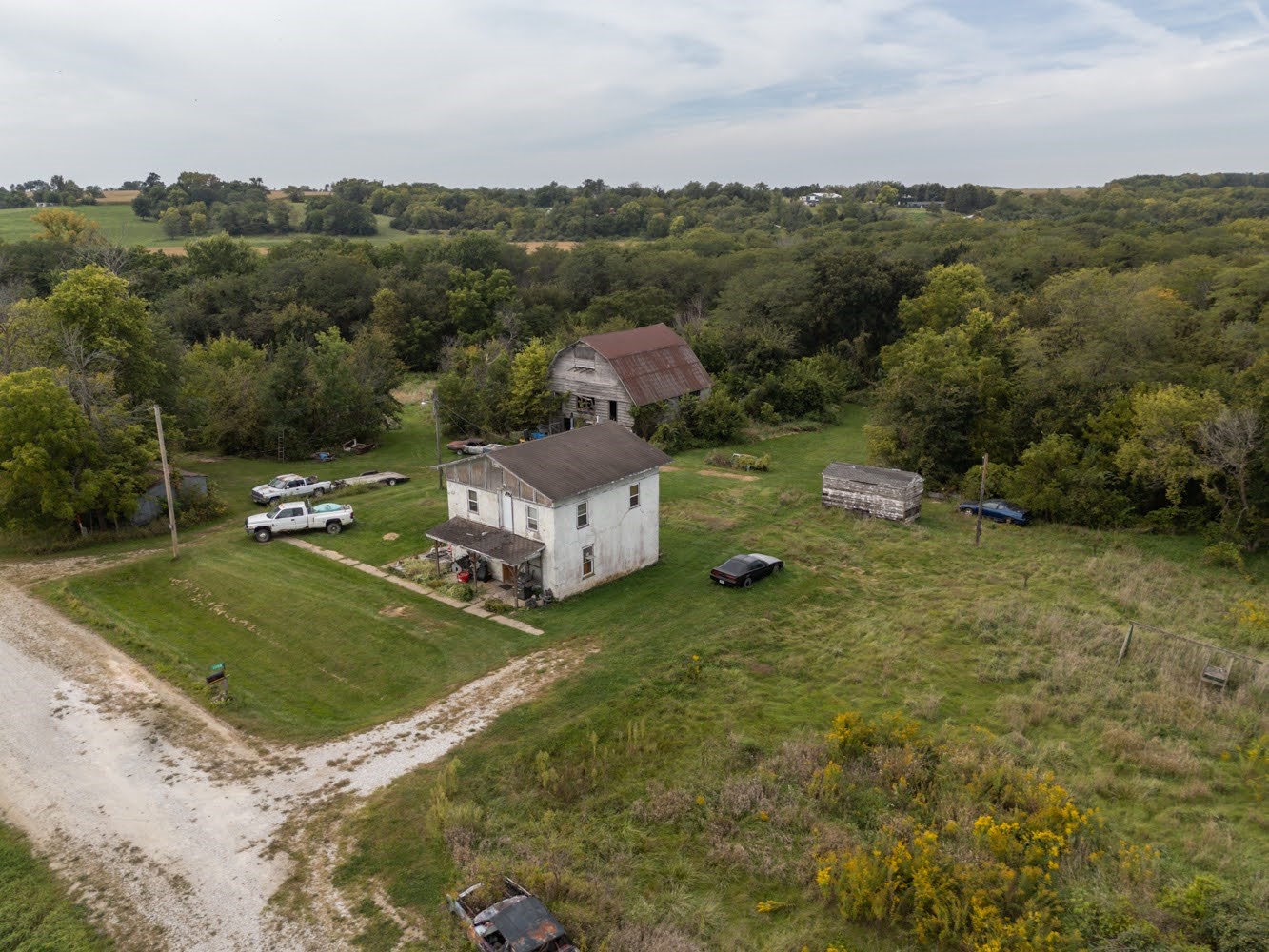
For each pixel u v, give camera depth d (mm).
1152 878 17234
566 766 21500
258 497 43844
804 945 15812
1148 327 48438
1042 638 29281
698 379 61375
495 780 20844
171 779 20672
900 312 75750
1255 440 38312
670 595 32594
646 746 22406
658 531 36719
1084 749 22641
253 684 25641
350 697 25109
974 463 49250
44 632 28297
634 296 90250
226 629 29250
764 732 23297
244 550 36594
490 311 92875
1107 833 18922
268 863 17766
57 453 35719
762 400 66375
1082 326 51406
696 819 19500
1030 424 47719
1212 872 17688
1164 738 23203
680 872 17766
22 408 34531
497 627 29609
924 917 16156
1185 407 39562
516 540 32000
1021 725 23688
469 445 55781
